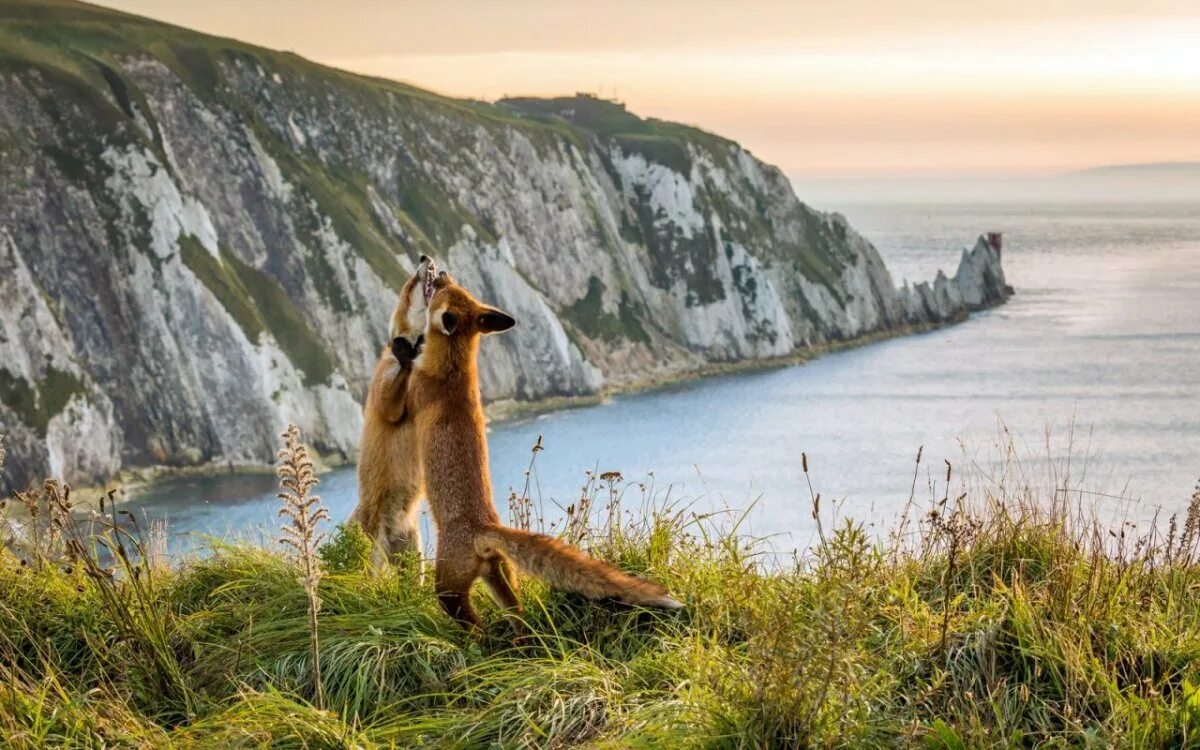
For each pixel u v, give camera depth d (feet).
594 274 527.40
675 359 523.70
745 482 272.10
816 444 346.33
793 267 611.88
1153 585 23.94
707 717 17.30
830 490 252.01
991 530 25.84
